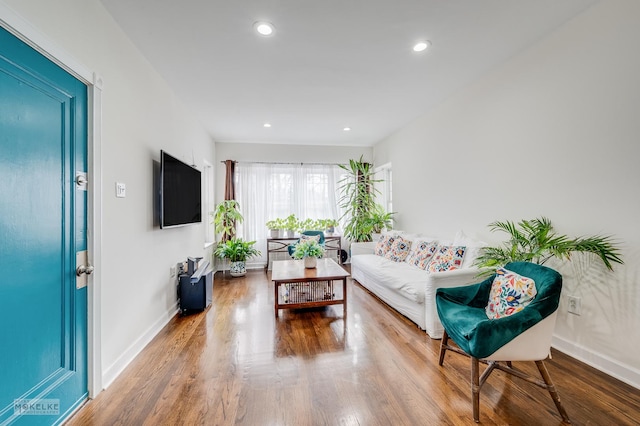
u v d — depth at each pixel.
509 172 2.65
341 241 5.99
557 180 2.21
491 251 2.56
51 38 1.41
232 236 5.33
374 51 2.45
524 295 1.73
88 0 1.70
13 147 1.24
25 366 1.30
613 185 1.86
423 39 2.29
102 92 1.83
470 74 2.90
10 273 1.23
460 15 2.01
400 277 3.03
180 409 1.59
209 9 1.91
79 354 1.63
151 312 2.54
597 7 1.92
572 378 1.85
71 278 1.57
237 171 5.55
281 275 3.10
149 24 2.05
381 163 5.60
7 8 1.17
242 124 4.45
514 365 2.03
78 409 1.60
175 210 2.93
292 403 1.64
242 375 1.92
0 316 1.19
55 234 1.47
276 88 3.16
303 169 5.81
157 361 2.12
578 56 2.04
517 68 2.54
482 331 1.49
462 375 1.92
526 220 2.46
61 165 1.51
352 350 2.27
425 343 2.39
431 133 3.89
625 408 1.57
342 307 3.31
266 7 1.90
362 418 1.52
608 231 1.89
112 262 1.93
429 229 3.98
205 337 2.52
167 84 2.99
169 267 2.98
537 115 2.36
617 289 1.85
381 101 3.58
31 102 1.32
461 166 3.30
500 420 1.50
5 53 1.20
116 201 1.99
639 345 1.74
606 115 1.89
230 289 4.10
